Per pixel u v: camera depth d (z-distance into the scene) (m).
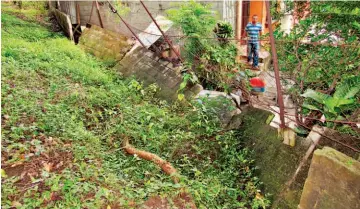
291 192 3.42
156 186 3.32
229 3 8.56
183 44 6.12
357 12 3.71
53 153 3.63
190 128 4.92
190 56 5.97
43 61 6.49
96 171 3.42
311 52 4.27
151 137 4.54
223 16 8.27
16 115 4.07
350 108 3.49
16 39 7.54
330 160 2.80
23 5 13.02
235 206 3.43
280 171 3.67
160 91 6.31
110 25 10.30
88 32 9.09
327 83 4.11
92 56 8.23
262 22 10.60
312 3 4.26
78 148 3.79
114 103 5.44
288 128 3.68
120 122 4.83
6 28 8.58
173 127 5.01
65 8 11.21
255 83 5.66
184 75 5.77
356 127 3.46
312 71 4.19
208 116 5.14
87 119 4.88
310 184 3.02
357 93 3.47
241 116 4.87
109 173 3.45
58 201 2.86
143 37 7.96
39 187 3.05
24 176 3.19
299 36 4.32
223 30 6.79
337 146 3.35
